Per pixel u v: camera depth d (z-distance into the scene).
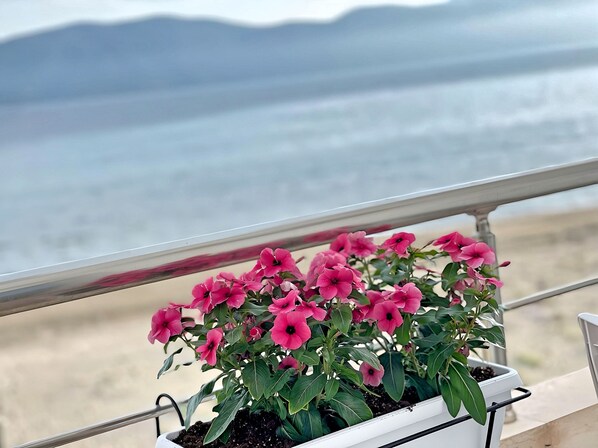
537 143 20.36
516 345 13.18
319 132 21.70
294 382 1.26
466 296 1.29
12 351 14.02
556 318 13.26
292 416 1.21
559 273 13.69
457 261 1.34
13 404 13.86
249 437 1.21
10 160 20.78
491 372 1.39
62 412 13.84
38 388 14.04
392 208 1.51
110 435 1.46
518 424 1.71
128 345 14.12
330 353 1.17
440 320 1.33
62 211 19.17
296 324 1.13
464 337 1.29
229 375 1.20
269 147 21.53
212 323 1.23
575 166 1.72
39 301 1.20
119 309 14.17
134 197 19.83
